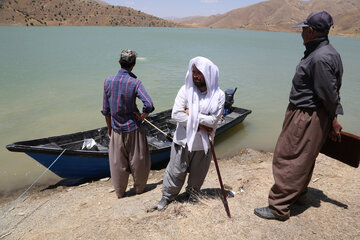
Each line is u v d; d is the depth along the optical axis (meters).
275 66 26.33
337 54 2.59
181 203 3.57
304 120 2.76
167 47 43.22
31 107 12.18
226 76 20.33
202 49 42.44
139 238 2.95
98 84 16.83
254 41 72.31
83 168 5.78
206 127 3.13
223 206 3.46
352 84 18.28
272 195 3.14
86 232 3.15
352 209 3.38
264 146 8.38
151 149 6.92
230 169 5.88
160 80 18.22
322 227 3.04
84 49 35.66
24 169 6.72
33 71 20.30
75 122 10.51
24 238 3.55
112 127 4.07
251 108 12.64
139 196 4.43
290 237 2.89
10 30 87.56
